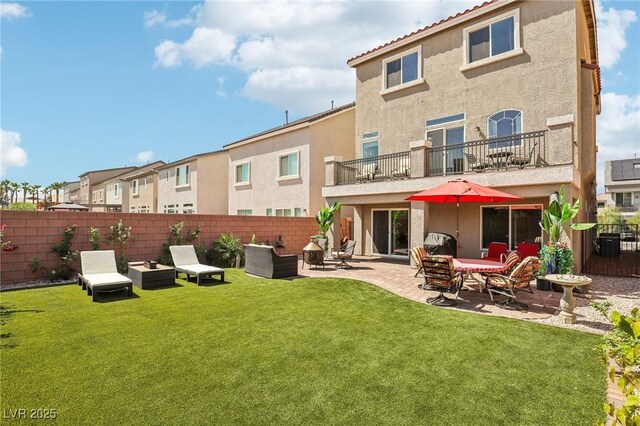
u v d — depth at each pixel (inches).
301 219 692.7
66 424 127.2
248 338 217.5
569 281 245.9
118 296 325.1
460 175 451.5
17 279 372.2
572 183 374.6
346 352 197.5
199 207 996.6
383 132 650.8
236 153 951.6
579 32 474.0
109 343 205.6
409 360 187.2
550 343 212.5
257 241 616.7
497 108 506.0
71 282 383.2
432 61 581.3
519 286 302.2
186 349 198.5
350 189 590.9
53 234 396.2
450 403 145.1
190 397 147.3
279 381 162.2
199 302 304.7
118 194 1615.4
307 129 743.7
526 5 480.7
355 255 700.7
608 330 236.2
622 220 1246.9
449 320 258.1
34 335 216.7
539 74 469.7
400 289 367.2
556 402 146.1
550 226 374.9
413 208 506.3
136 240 465.7
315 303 305.7
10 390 150.0
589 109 490.3
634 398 81.4
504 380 165.2
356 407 141.4
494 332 232.1
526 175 398.3
